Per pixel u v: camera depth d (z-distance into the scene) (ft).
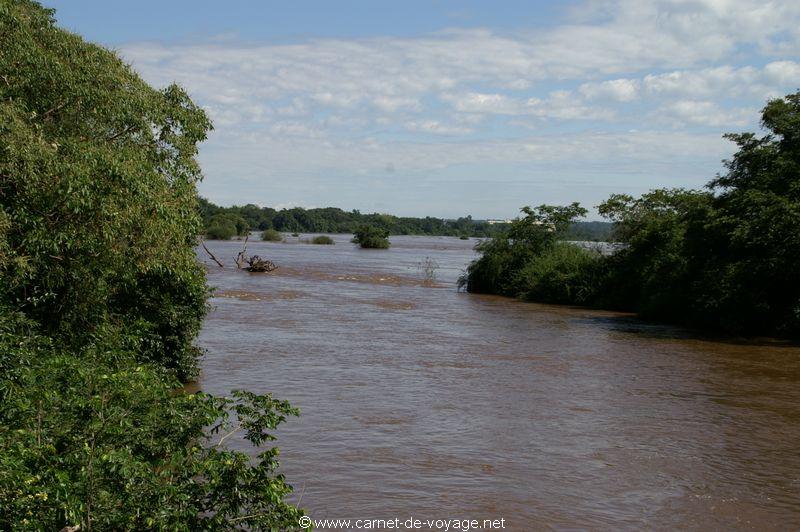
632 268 135.95
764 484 38.17
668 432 47.91
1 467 18.58
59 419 23.39
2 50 38.24
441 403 54.29
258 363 68.13
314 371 65.16
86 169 34.94
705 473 39.75
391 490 35.63
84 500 20.15
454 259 300.81
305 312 112.37
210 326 93.45
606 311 132.57
